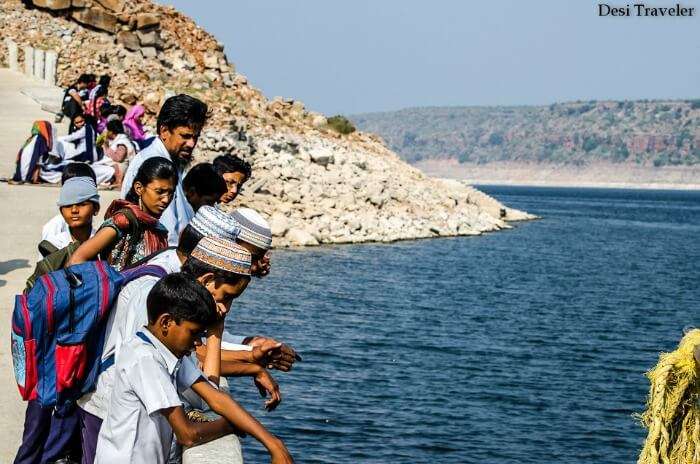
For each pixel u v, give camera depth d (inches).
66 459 248.5
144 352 204.4
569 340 1263.5
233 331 1112.2
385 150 2805.1
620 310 1596.9
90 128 828.0
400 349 1106.7
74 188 297.7
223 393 215.9
